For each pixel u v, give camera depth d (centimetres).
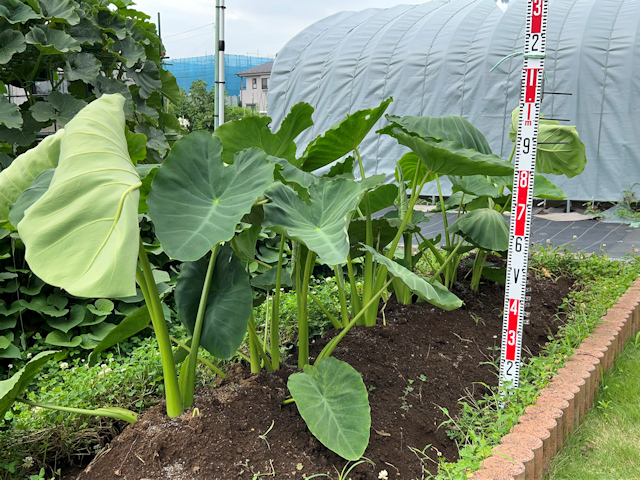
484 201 404
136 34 446
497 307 369
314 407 199
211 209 180
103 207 144
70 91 412
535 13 228
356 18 1115
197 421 200
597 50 823
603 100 821
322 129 1026
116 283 133
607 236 689
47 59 383
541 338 340
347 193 213
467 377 276
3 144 340
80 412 199
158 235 170
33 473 204
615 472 228
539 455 207
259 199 203
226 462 189
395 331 304
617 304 377
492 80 891
